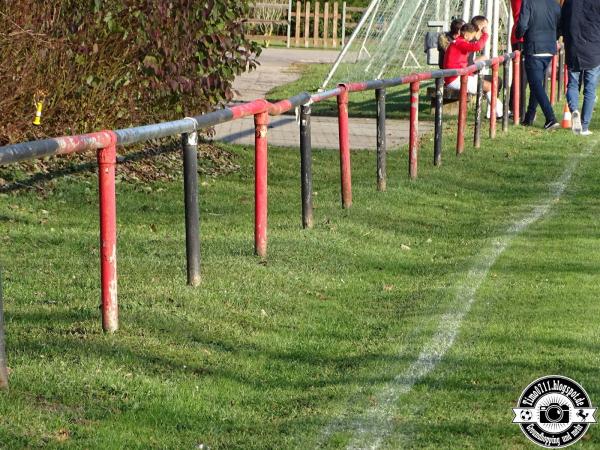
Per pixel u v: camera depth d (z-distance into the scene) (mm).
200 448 10930
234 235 21047
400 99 50375
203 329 14672
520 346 14570
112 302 14023
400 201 25781
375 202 25250
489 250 20953
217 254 19141
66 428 11070
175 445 10977
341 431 11516
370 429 11570
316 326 15570
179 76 28391
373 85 25062
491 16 46781
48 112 25594
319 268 18906
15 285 16250
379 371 13531
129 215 22703
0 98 24562
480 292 17656
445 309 16562
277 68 69062
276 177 28594
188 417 11719
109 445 10773
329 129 38375
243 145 32688
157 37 27203
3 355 11727
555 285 18125
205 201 24844
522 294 17500
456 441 11242
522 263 19875
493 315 16203
